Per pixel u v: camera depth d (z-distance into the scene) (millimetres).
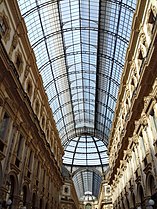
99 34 32500
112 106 43875
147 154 17578
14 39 18391
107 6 28203
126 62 23484
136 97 18609
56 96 42688
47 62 34375
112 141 38281
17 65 19703
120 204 30484
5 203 15992
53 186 34750
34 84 24734
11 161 17734
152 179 17531
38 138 25422
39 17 27875
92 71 40844
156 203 16578
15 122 18812
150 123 17141
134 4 25562
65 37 33219
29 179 21766
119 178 31500
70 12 30047
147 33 17562
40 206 26922
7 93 17109
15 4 18016
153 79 15922
